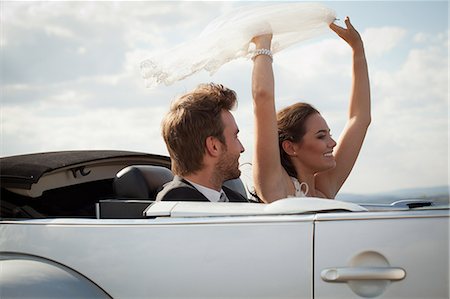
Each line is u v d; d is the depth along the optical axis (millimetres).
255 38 2836
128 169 2932
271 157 2826
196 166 2693
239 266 2268
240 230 2295
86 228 2465
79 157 3141
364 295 2176
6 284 2389
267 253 2254
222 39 2814
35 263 2484
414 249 2158
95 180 3191
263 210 2371
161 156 3445
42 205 3201
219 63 2852
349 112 3213
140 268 2365
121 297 2375
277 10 2852
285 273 2230
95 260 2422
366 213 2223
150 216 2477
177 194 2643
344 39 3090
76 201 3348
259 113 2822
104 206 2717
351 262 2186
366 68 3139
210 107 2684
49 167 2945
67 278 2416
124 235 2406
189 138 2676
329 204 2320
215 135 2682
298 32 3000
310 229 2238
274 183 2834
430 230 2166
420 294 2141
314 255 2215
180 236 2346
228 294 2270
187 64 2826
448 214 2182
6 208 2994
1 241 2592
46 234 2516
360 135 3180
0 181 2949
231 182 3268
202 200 2662
